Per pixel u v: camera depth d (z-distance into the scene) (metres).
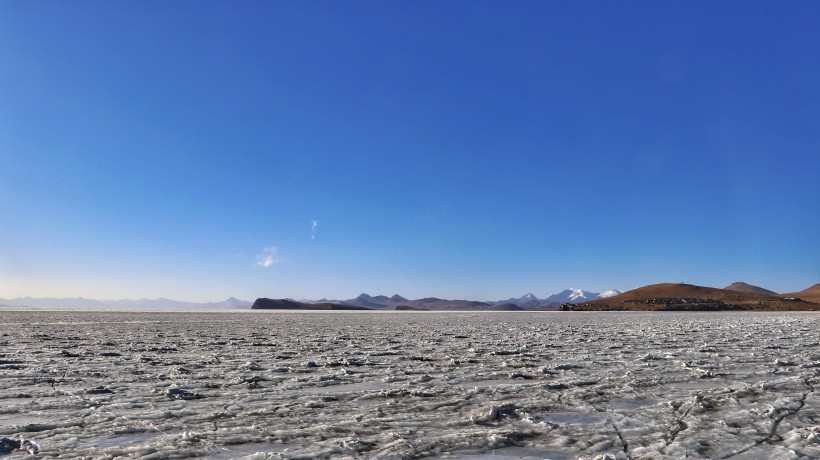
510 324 34.22
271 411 7.40
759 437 6.18
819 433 6.19
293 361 12.74
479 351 15.07
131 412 7.30
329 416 7.14
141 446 5.74
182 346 16.53
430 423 6.80
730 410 7.54
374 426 6.64
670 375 10.57
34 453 5.49
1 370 11.10
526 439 6.14
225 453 5.56
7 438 5.92
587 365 12.08
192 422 6.79
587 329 27.17
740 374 10.68
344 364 12.16
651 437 6.22
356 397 8.38
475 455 5.54
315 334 22.75
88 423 6.70
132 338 19.80
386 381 9.85
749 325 31.27
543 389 9.01
